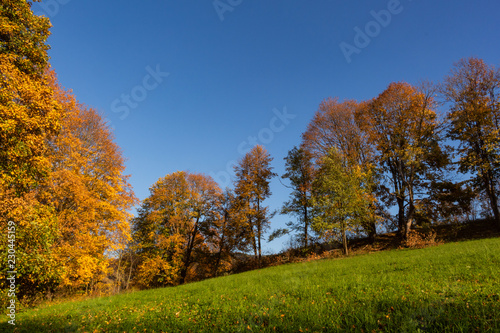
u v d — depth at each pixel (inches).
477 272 321.4
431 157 1093.8
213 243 1246.9
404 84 1108.5
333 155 1002.1
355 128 1171.3
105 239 792.3
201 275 1269.7
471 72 1050.7
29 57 522.3
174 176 1230.9
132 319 311.1
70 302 558.9
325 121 1203.2
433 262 438.6
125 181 884.6
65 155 696.4
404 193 1061.1
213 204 1256.2
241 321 235.6
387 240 1141.1
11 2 485.1
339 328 192.2
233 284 510.3
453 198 1055.0
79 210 729.6
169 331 245.9
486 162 962.7
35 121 466.0
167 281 1085.1
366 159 1151.0
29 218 481.4
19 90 460.8
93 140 836.6
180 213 1178.6
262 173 1230.9
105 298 549.0
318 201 986.7
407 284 301.0
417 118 1073.5
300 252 1139.3
